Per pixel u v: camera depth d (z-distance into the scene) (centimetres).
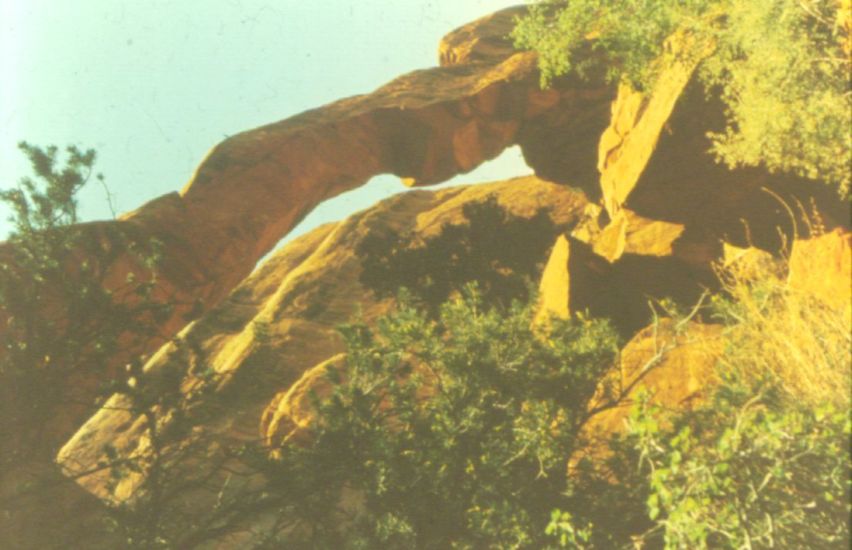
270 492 1053
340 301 3622
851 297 895
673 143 1310
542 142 3098
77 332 1252
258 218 2698
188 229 2539
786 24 1033
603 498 866
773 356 782
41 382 1184
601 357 1022
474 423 969
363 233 4119
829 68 1029
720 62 1174
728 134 1181
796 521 625
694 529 620
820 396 708
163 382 1163
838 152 998
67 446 3238
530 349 1033
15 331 1241
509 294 2945
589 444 973
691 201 1370
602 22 1452
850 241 995
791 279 1056
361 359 1053
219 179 2706
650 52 1409
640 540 728
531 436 928
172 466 1092
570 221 3738
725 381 813
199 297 2538
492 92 2980
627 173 1416
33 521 1098
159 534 1034
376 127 2989
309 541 1020
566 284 1580
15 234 1272
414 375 1059
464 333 1039
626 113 1516
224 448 1103
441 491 950
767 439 625
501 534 888
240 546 1197
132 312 1287
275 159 2800
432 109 2962
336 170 2919
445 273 3059
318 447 1020
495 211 3150
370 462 1005
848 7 1022
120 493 1828
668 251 1486
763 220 1340
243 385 1198
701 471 633
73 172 1306
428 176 3064
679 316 1020
